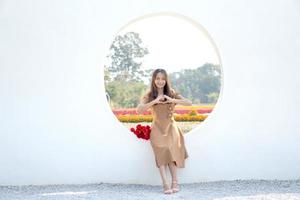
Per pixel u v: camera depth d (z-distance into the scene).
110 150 4.61
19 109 4.57
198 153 4.63
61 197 4.00
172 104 4.54
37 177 4.59
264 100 4.66
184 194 4.10
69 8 4.57
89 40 4.58
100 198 3.93
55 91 4.59
